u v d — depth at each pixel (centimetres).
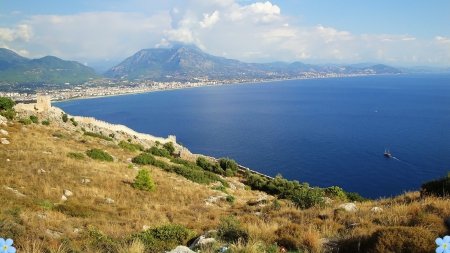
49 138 3794
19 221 1140
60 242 963
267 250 799
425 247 632
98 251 922
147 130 13038
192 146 9938
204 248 822
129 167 3247
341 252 777
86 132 5309
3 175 2011
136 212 1727
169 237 1046
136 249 886
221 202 2470
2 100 4612
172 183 2922
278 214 1430
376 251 678
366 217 1139
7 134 3344
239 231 952
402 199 1619
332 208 1470
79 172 2503
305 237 854
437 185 1623
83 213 1544
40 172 2266
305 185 4394
